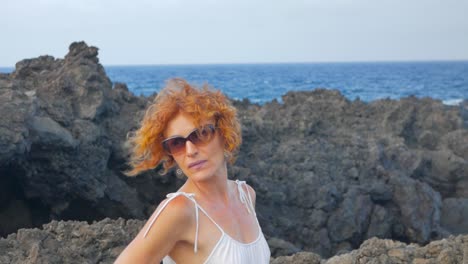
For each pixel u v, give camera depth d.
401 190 17.92
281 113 21.77
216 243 2.79
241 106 23.42
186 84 2.92
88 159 14.74
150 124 2.87
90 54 17.39
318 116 22.22
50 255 6.07
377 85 108.19
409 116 23.77
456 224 18.88
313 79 133.75
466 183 20.62
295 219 16.41
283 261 6.34
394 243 6.30
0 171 14.03
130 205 15.59
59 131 13.99
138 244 2.68
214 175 2.93
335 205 16.92
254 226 3.08
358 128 22.44
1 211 14.71
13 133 12.78
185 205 2.75
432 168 20.91
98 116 15.80
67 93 15.70
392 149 20.28
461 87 102.31
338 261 6.04
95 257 6.39
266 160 17.80
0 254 6.11
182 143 2.85
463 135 23.16
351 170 18.11
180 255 2.81
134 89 94.94
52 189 14.52
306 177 17.08
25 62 17.78
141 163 2.99
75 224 7.00
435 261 5.80
